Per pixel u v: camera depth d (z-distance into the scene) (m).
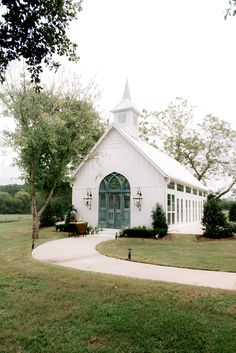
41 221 27.97
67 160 20.88
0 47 5.34
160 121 46.25
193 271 9.34
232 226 19.75
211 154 44.88
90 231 21.66
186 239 18.64
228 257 12.18
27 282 7.84
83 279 7.97
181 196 25.91
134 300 6.33
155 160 22.33
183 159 45.84
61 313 5.75
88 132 21.17
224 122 44.19
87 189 24.36
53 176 20.66
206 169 45.31
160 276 8.62
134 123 26.75
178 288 7.05
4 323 5.36
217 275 8.77
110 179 23.30
